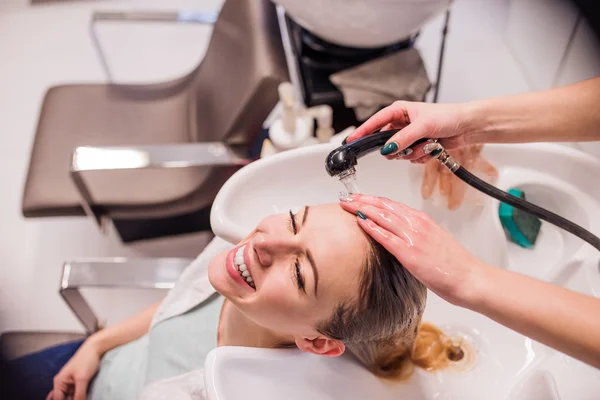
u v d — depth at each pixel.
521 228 0.81
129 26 2.24
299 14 1.12
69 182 1.37
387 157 0.72
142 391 0.91
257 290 0.66
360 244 0.62
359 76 1.35
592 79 0.73
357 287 0.62
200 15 1.50
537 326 0.54
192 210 1.38
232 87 1.25
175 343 0.92
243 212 0.79
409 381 0.75
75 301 1.12
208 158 1.23
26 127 1.99
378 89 1.34
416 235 0.57
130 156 1.21
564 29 1.49
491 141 0.75
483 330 0.79
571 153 0.76
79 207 1.34
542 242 0.81
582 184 0.77
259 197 0.80
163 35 2.23
